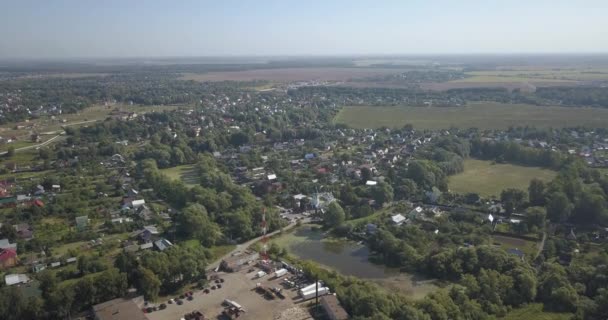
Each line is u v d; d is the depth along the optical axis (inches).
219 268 6471.5
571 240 7199.8
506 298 5438.0
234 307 5364.2
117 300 5354.3
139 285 5713.6
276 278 6151.6
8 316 5044.3
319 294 5654.5
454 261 6274.6
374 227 7741.1
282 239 7687.0
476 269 6151.6
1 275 6058.1
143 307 5428.2
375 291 5502.0
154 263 5826.8
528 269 5920.3
